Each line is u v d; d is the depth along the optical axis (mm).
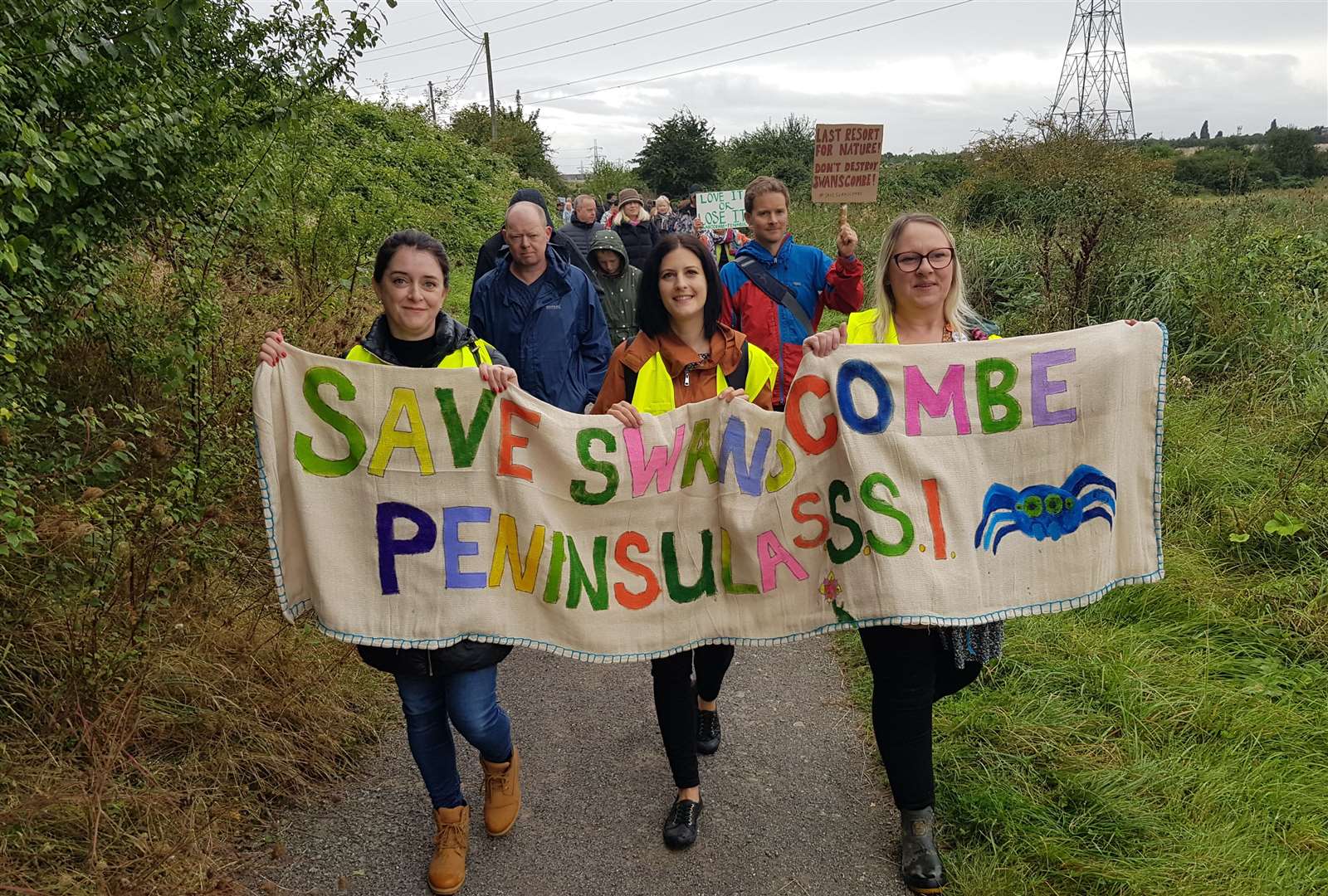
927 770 2836
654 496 3025
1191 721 3600
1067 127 19203
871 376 2881
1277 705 3705
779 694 4156
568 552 2967
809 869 2992
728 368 3191
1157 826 3020
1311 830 2986
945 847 3021
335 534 2846
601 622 2982
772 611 2982
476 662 2826
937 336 3037
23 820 2654
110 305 4000
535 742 3764
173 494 3676
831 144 5543
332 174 9148
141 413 3686
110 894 2521
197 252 4254
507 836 3154
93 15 3326
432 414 2889
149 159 3602
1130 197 12164
